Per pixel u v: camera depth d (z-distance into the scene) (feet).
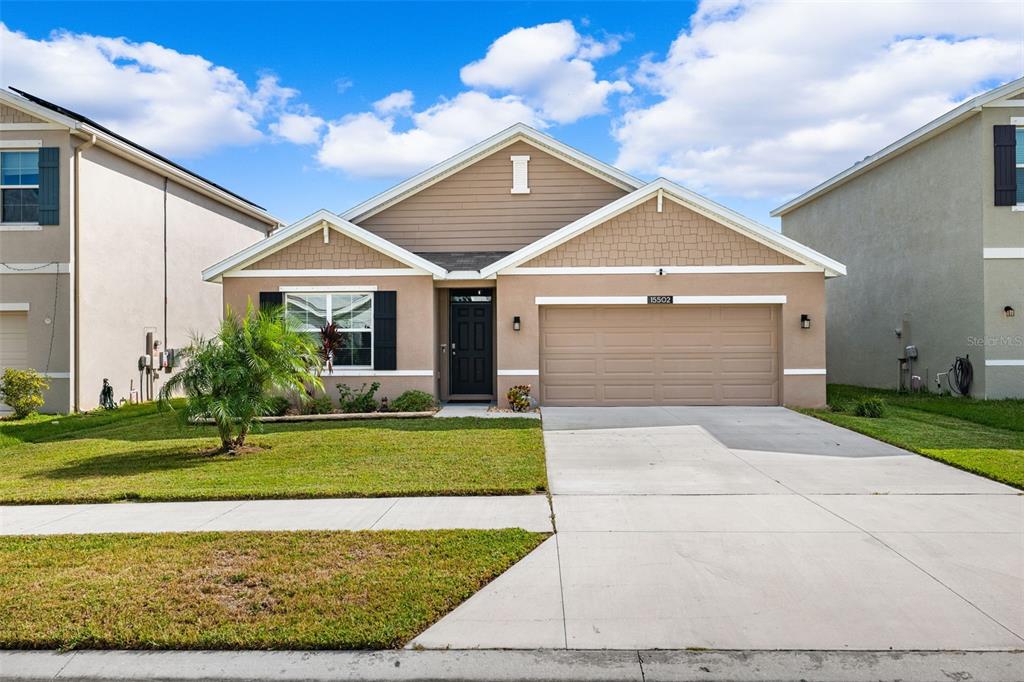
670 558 16.42
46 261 47.55
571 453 29.66
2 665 11.89
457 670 11.59
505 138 50.70
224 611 13.60
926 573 15.34
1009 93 44.32
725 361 44.73
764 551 16.84
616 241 44.27
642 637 12.57
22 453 31.71
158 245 57.98
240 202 70.28
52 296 47.44
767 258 43.88
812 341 43.68
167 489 23.56
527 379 44.45
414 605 13.76
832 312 67.72
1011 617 13.19
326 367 43.86
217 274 44.68
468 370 49.37
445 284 46.57
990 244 45.39
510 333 44.45
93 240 49.60
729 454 29.27
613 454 29.43
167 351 58.70
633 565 15.98
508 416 40.52
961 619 13.11
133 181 54.54
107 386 48.98
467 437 33.22
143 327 55.72
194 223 63.82
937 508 20.56
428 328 44.60
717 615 13.39
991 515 19.76
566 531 18.56
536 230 51.26
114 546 17.47
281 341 31.19
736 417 39.65
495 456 28.58
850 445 31.17
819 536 17.94
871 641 12.33
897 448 30.40
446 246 51.49
